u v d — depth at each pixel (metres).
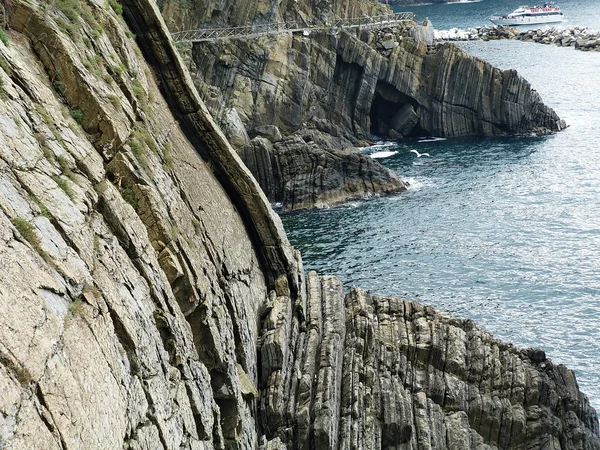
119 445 19.78
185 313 28.14
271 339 35.34
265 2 110.69
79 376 18.53
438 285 63.72
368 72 113.94
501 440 39.16
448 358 40.69
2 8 24.72
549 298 60.56
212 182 37.28
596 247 70.00
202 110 37.25
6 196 19.05
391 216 81.31
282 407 33.59
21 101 22.25
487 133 115.69
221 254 33.44
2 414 15.30
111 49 30.36
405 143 114.94
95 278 21.48
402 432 35.81
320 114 112.25
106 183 24.77
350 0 129.75
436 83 116.50
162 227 27.27
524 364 42.22
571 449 39.34
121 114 27.84
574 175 92.31
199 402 26.52
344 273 66.88
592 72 152.12
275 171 87.88
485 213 80.81
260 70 105.81
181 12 105.38
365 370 38.47
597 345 53.28
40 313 17.84
